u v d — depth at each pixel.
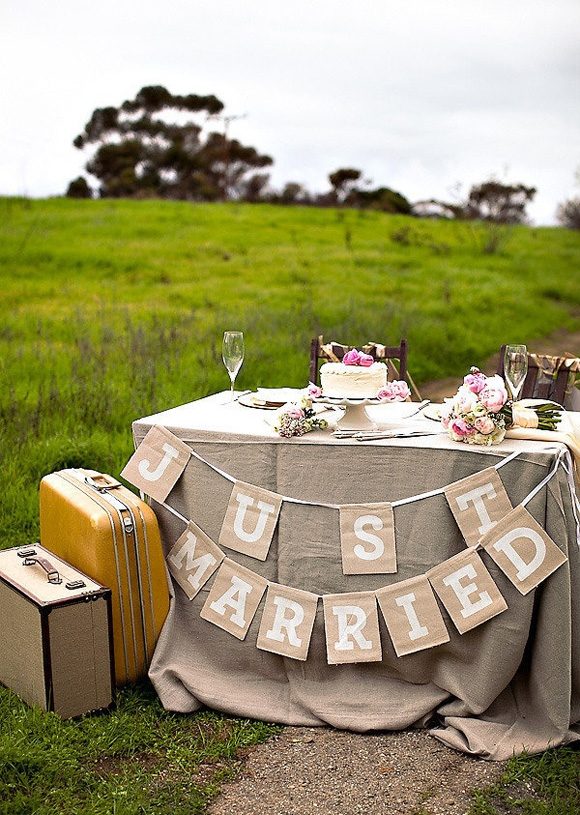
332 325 13.62
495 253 26.30
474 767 3.43
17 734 3.47
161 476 4.05
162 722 3.74
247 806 3.21
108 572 3.81
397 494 3.76
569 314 18.89
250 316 13.69
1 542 5.39
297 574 3.89
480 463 3.65
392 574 3.78
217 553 4.01
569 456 3.66
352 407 4.00
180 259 21.11
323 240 25.70
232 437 3.94
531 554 3.56
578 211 39.72
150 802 3.18
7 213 26.56
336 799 3.25
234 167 53.00
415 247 25.77
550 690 3.57
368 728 3.67
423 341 13.26
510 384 3.79
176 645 4.03
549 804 3.17
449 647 3.72
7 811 3.08
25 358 10.37
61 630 3.59
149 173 52.09
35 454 6.77
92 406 7.93
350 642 3.79
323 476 3.82
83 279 18.23
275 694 3.94
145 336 11.45
